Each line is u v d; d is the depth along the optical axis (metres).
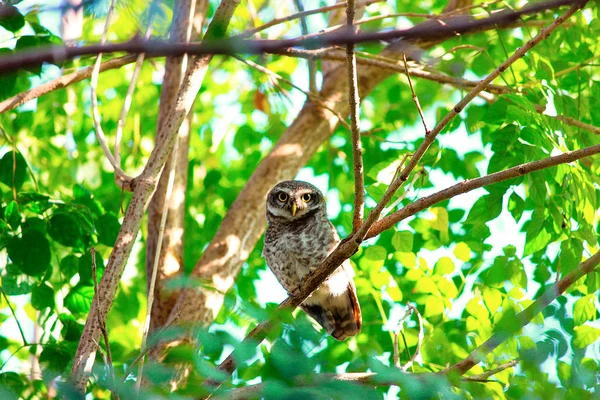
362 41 3.95
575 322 8.70
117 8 4.07
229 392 5.48
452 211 13.71
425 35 4.51
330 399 5.22
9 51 8.23
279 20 9.88
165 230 11.46
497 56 11.92
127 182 8.91
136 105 16.28
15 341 12.21
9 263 9.40
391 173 9.93
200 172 16.61
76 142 15.85
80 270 9.78
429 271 11.01
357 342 11.40
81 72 10.46
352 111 6.80
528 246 9.63
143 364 5.61
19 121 13.73
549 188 10.45
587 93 11.19
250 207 12.06
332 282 10.69
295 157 12.53
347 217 13.10
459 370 6.94
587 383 7.46
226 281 11.43
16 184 10.42
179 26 7.70
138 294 14.96
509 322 6.89
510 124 9.51
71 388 5.64
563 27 10.88
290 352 5.37
